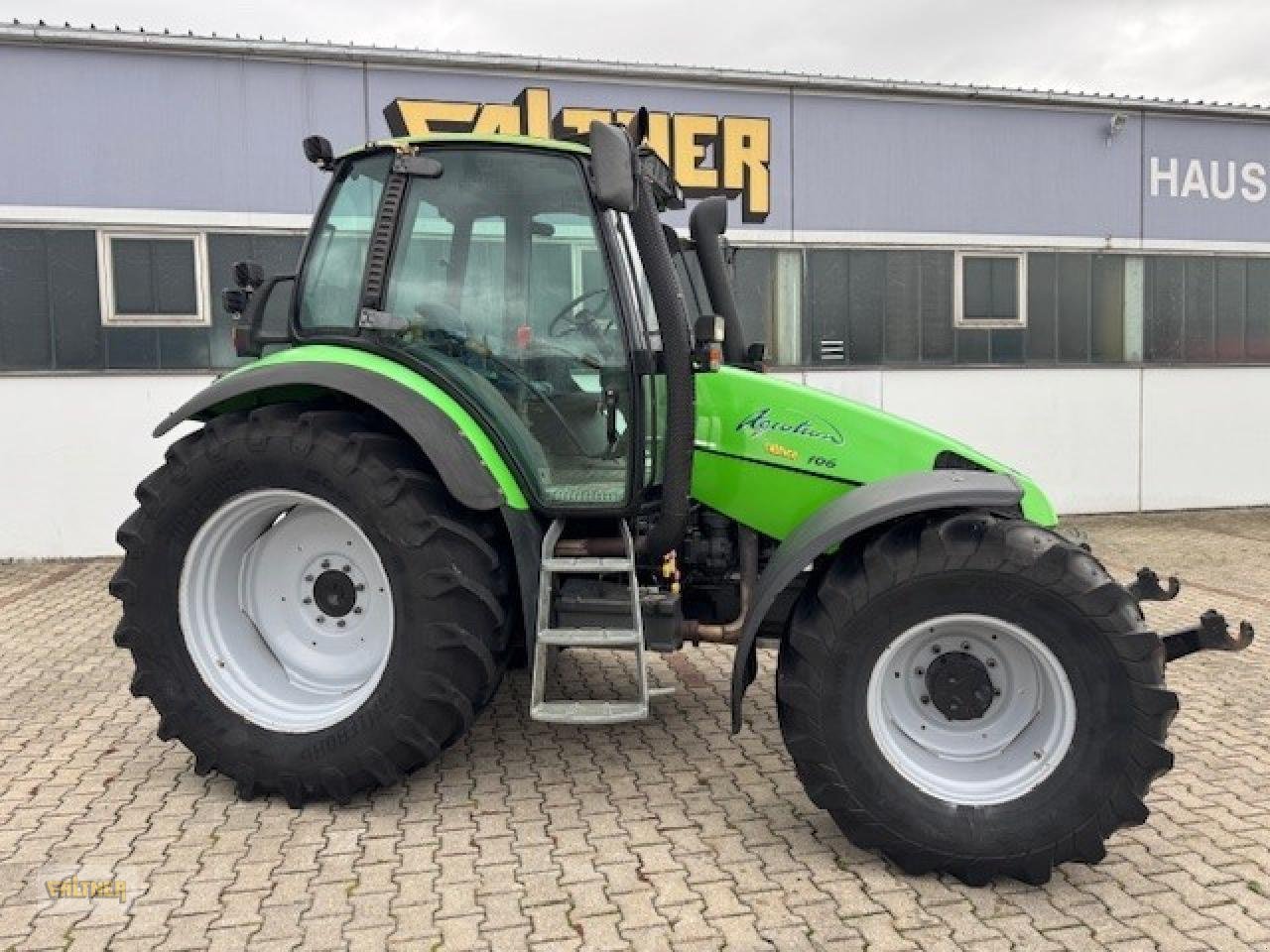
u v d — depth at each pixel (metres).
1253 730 3.93
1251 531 9.05
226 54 7.76
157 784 3.41
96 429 7.81
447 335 3.36
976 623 2.78
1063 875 2.79
